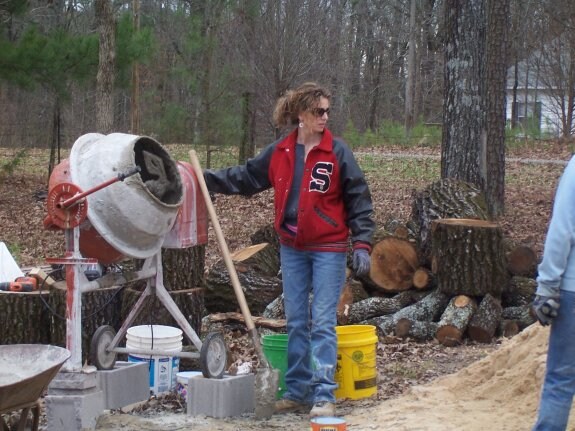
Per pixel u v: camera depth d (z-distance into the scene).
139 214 5.59
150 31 22.48
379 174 24.75
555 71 38.22
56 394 5.46
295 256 5.77
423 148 32.19
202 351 5.84
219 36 24.61
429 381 6.87
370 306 9.06
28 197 21.50
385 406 5.90
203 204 6.19
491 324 8.46
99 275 6.51
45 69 20.20
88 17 35.94
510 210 17.78
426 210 10.05
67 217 5.42
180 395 6.29
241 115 23.50
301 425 5.59
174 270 8.15
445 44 15.01
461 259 8.72
